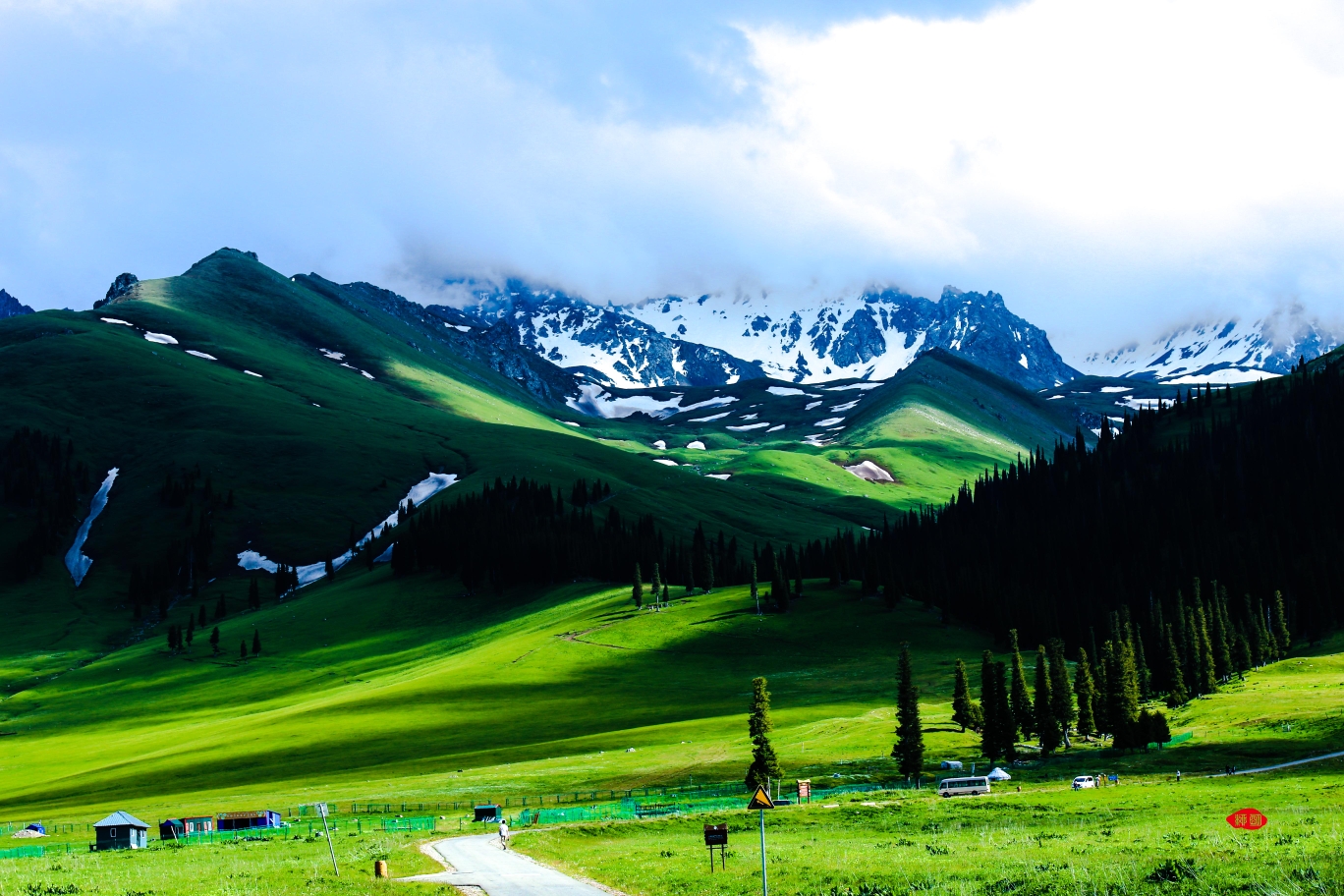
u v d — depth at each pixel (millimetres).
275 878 49531
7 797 134250
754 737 95062
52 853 77562
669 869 48750
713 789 100188
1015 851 49469
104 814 109312
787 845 59812
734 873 46125
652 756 124500
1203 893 33812
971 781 87812
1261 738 104625
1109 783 89500
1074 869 40281
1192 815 62062
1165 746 108938
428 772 127062
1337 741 97500
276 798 112500
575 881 46969
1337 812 56344
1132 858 43250
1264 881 33844
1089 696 127125
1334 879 33031
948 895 37938
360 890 44406
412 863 55969
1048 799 78062
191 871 54594
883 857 50000
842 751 120188
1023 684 116250
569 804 97625
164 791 128125
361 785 119312
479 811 87750
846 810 78625
